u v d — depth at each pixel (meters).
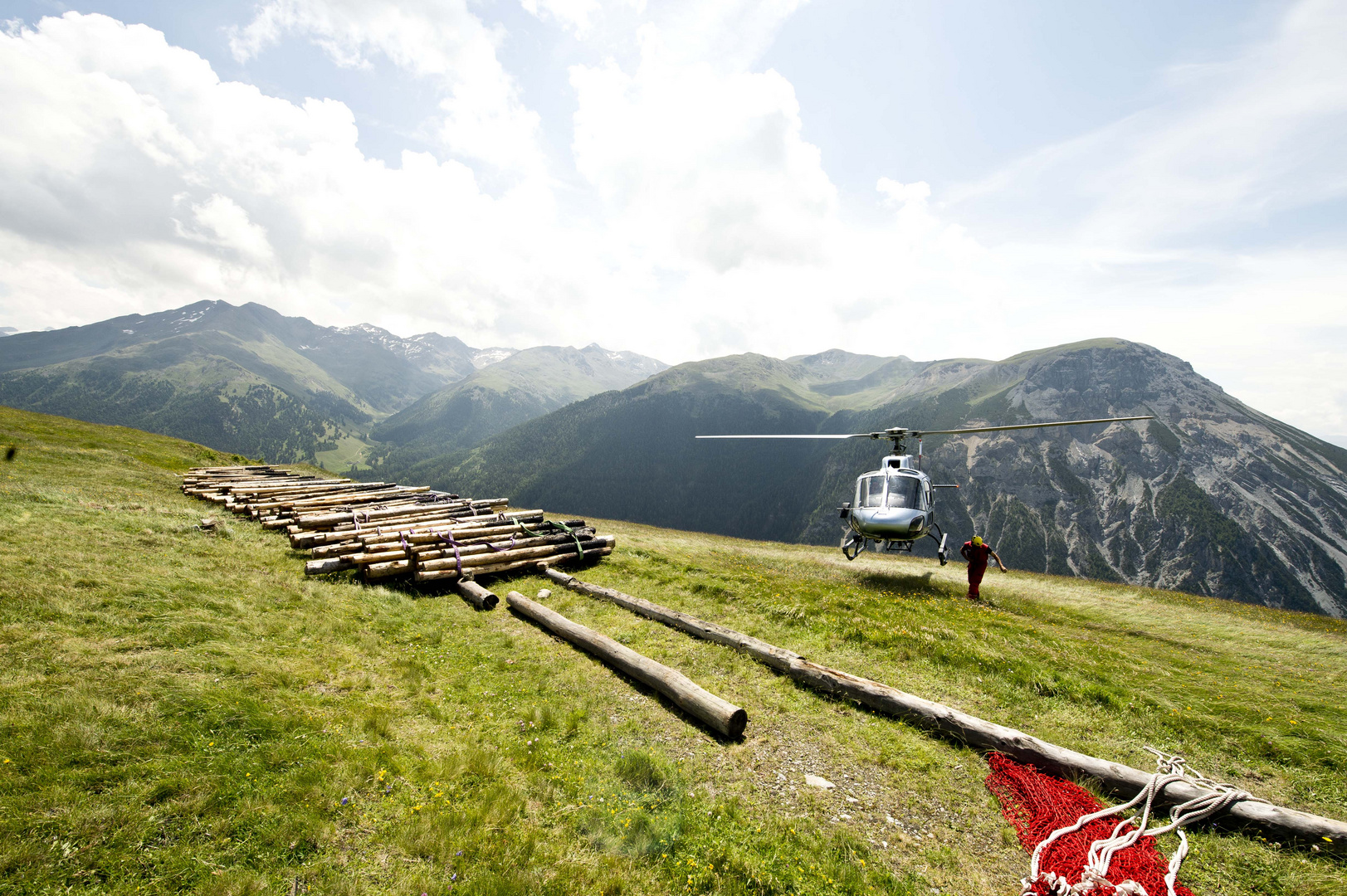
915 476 18.45
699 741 7.31
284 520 16.25
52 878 3.88
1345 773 6.97
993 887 5.12
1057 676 9.59
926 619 12.78
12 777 4.58
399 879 4.45
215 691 6.50
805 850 5.35
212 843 4.46
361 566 12.55
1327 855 5.49
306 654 8.33
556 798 5.79
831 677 8.70
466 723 7.18
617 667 9.23
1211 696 9.26
